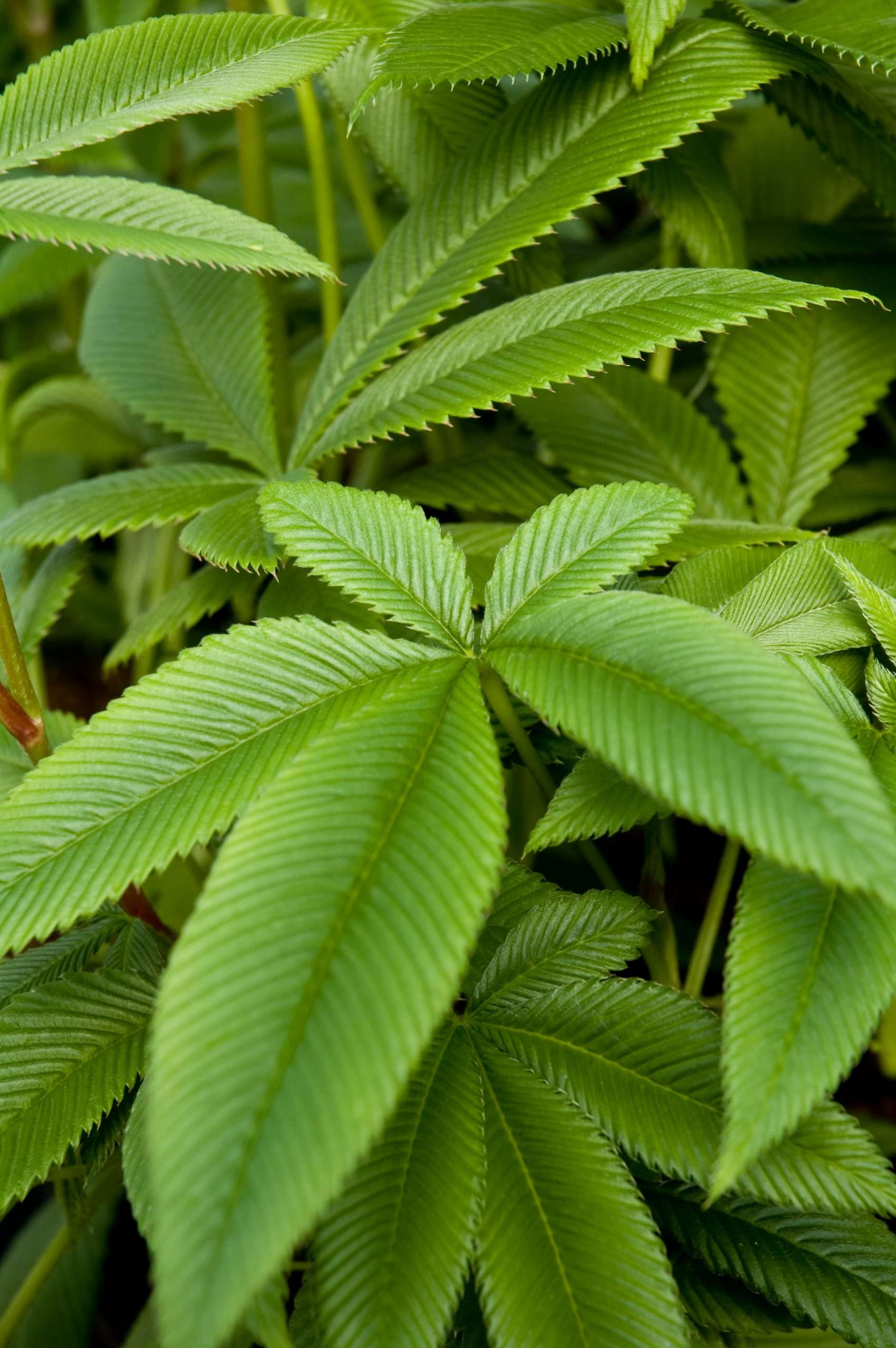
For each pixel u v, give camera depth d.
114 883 0.33
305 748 0.32
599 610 0.34
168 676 0.34
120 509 0.41
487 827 0.32
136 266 0.49
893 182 0.43
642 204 0.65
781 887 0.33
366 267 0.56
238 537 0.38
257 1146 0.29
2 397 0.59
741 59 0.40
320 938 0.31
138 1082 0.37
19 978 0.38
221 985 0.30
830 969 0.32
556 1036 0.35
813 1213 0.36
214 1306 0.28
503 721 0.37
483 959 0.37
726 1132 0.31
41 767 0.33
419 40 0.39
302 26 0.39
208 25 0.38
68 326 0.71
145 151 0.66
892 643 0.36
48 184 0.37
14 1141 0.35
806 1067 0.32
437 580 0.35
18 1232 0.51
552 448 0.46
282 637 0.34
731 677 0.32
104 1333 0.47
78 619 0.65
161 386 0.45
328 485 0.36
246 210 0.50
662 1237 0.37
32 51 0.76
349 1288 0.32
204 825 0.33
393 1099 0.30
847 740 0.31
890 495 0.48
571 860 0.49
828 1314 0.35
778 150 0.49
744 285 0.37
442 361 0.39
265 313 0.46
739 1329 0.36
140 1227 0.33
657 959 0.40
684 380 0.54
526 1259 0.33
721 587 0.39
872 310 0.46
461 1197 0.33
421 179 0.45
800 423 0.46
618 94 0.41
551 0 0.42
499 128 0.42
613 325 0.37
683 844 0.52
